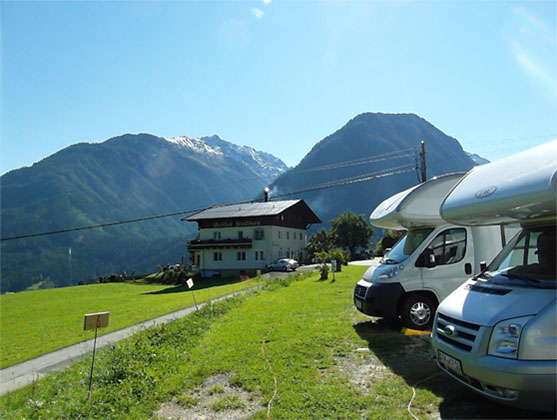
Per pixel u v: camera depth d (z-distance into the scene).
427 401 4.18
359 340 6.79
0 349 13.12
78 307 28.03
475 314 3.94
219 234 51.53
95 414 4.48
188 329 8.54
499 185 4.23
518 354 3.38
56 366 9.45
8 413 5.30
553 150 3.87
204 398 4.77
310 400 4.34
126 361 6.18
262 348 6.63
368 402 4.21
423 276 7.43
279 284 19.19
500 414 3.80
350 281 18.73
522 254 4.53
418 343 6.47
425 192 7.68
